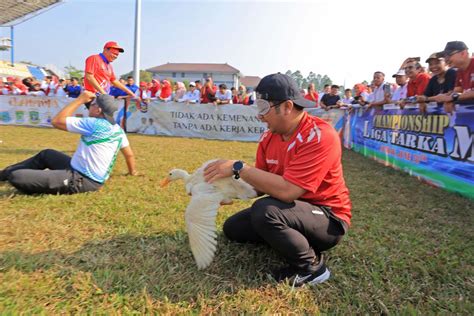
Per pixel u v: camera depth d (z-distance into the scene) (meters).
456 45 5.12
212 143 11.02
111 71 7.13
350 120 11.04
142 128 13.62
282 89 2.20
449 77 5.81
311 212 2.34
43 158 4.43
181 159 7.27
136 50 16.78
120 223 3.40
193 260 2.71
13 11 22.97
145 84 16.88
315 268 2.43
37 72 45.06
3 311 1.99
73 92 14.23
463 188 4.89
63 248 2.84
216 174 2.39
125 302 2.17
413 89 7.49
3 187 4.36
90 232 3.19
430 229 3.56
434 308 2.22
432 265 2.70
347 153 9.73
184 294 2.28
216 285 2.40
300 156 2.25
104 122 4.29
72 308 2.09
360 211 4.08
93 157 4.23
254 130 12.76
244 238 2.94
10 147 8.05
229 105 12.84
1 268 2.46
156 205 3.99
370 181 5.79
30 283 2.29
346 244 3.08
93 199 4.05
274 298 2.28
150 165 6.39
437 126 5.58
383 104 8.06
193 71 94.38
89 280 2.34
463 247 3.11
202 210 2.30
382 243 3.16
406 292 2.38
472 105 4.69
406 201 4.57
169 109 13.33
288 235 2.29
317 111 12.05
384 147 7.86
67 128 4.09
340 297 2.32
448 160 5.24
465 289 2.43
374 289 2.39
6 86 17.89
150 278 2.42
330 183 2.38
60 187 4.08
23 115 14.93
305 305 2.22
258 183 2.27
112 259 2.68
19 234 3.02
